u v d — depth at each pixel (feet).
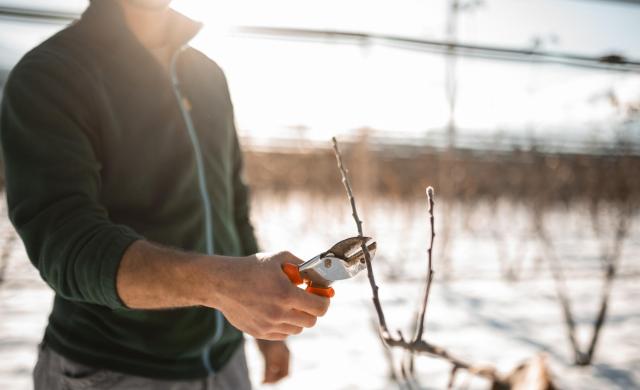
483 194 27.27
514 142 18.43
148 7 3.08
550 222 27.73
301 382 7.65
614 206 19.34
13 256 14.96
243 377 3.72
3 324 10.00
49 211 2.32
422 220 28.68
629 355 9.05
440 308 11.96
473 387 7.17
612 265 8.95
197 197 3.24
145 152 3.01
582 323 11.13
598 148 15.51
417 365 8.21
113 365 2.96
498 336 10.02
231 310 2.08
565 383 7.80
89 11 3.02
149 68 3.10
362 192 13.29
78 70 2.73
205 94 3.58
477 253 19.66
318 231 23.56
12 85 2.59
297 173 27.04
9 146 2.49
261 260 2.06
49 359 3.09
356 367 8.26
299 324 2.02
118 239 2.19
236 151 4.09
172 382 3.09
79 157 2.52
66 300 3.03
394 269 15.87
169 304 2.17
